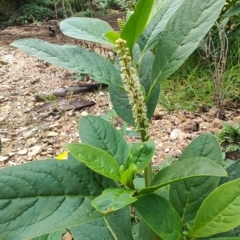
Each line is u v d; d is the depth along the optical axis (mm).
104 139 323
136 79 295
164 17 351
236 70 1571
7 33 3238
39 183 246
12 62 2391
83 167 268
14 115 1676
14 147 1414
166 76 315
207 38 1643
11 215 230
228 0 1595
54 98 1522
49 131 1512
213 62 1632
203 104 1519
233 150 1165
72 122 1565
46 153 1361
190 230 265
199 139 342
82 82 1983
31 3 3898
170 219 257
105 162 268
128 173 262
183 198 325
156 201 258
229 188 244
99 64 331
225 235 325
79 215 241
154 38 344
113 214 326
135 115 301
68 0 3414
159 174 265
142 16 298
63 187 253
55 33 2939
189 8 314
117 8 3855
